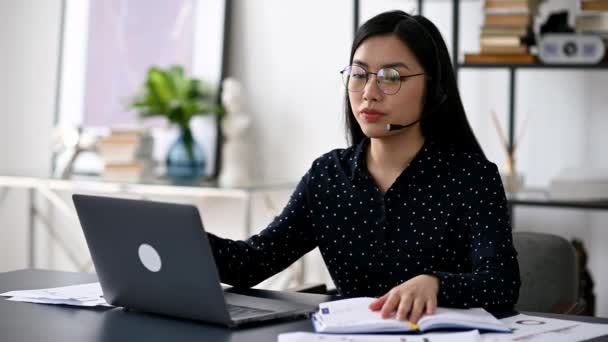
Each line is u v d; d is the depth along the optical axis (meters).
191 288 1.40
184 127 3.69
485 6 2.93
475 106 3.41
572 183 2.92
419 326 1.33
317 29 3.73
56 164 4.16
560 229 3.30
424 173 1.77
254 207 3.89
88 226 1.51
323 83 3.73
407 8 3.53
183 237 1.37
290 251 1.87
